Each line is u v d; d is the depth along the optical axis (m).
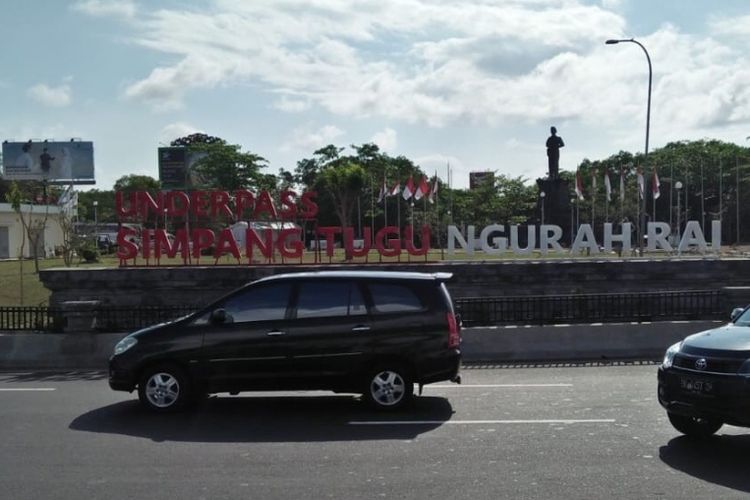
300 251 25.73
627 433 9.05
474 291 24.05
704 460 7.81
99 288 23.86
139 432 9.40
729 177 83.31
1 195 85.12
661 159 91.44
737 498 6.54
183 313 18.22
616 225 62.91
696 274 24.70
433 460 7.89
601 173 91.50
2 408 11.16
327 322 10.55
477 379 13.48
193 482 7.17
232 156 78.88
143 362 10.61
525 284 24.14
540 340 16.44
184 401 10.59
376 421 9.91
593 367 14.88
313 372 10.50
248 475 7.39
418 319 10.59
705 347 8.16
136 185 110.88
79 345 16.42
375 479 7.20
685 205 80.25
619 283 24.47
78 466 7.81
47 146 70.94
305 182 92.56
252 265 24.45
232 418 10.24
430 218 70.31
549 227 28.58
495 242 28.70
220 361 10.54
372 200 73.44
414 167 91.06
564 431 9.17
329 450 8.38
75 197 63.34
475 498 6.59
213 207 25.80
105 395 12.27
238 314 10.68
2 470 7.67
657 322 16.75
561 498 6.57
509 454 8.10
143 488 6.99
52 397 12.12
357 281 10.75
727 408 7.71
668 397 8.34
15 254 64.62
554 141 47.12
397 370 10.53
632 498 6.55
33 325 19.92
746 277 24.78
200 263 27.78
